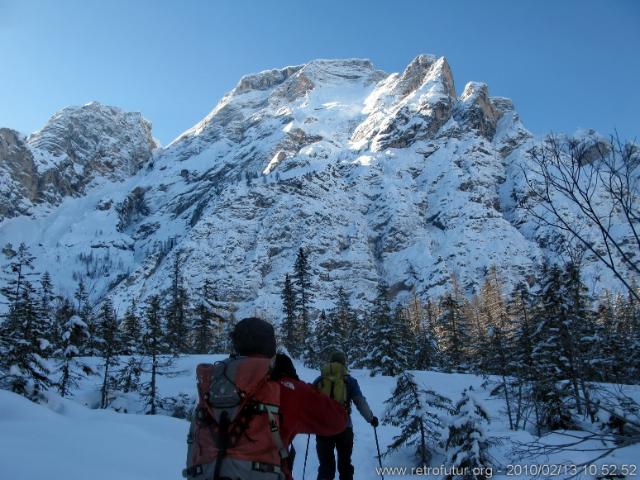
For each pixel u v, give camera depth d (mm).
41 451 7023
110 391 30484
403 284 191750
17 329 25000
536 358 20734
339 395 7000
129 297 188250
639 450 8391
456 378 37219
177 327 55594
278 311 169125
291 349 57125
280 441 2457
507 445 9312
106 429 9312
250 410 2426
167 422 12289
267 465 2375
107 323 32094
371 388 33062
